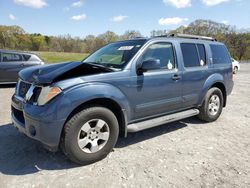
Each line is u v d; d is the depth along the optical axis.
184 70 4.99
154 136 4.95
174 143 4.61
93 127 3.72
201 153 4.20
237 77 18.02
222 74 6.01
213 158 4.01
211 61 5.72
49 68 3.94
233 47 68.81
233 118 6.37
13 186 3.15
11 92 9.44
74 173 3.48
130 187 3.17
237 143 4.68
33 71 3.96
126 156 4.02
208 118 5.81
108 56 4.60
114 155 4.05
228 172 3.57
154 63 4.14
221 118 6.34
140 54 4.28
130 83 4.05
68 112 3.40
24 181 3.26
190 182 3.30
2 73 10.32
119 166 3.69
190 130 5.36
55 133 3.38
